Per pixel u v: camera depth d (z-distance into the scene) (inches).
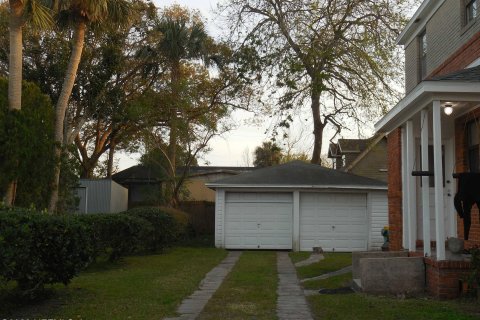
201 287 424.8
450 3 493.4
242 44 928.3
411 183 430.6
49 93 989.2
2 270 260.8
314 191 829.2
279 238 828.0
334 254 754.8
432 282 356.5
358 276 433.7
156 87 1162.0
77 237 341.1
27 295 335.0
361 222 826.2
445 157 480.4
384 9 860.0
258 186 818.8
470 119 426.9
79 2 642.2
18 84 555.8
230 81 1107.3
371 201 824.3
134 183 1551.4
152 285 419.8
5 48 992.9
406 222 465.4
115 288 400.8
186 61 1169.4
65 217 345.1
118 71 1066.7
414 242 423.5
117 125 1171.9
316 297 370.9
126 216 571.8
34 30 589.3
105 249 550.3
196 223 1066.7
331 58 844.0
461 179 357.1
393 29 853.2
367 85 847.7
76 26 671.1
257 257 699.4
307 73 882.8
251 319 300.4
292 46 887.1
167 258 656.4
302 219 829.2
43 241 311.9
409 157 433.7
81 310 314.8
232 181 832.3
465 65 441.4
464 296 336.5
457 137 451.8
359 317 294.8
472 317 281.9
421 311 301.9
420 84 355.3
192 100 1058.1
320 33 858.8
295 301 359.3
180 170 1344.7
